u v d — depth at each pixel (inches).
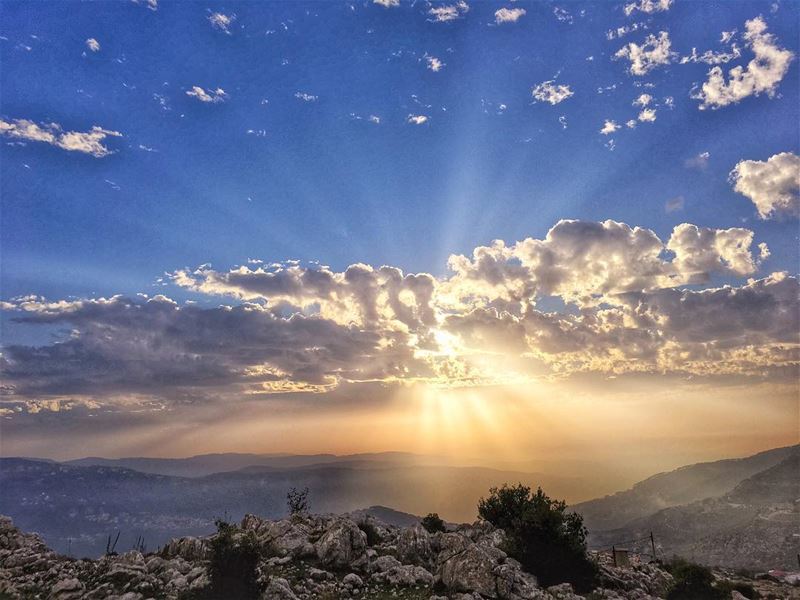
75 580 1536.7
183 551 1819.6
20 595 1513.3
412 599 1457.9
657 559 2519.7
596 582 1759.4
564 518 1879.9
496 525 2226.9
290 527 1931.6
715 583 1843.0
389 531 2223.2
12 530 1983.3
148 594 1459.2
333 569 1688.0
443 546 1825.8
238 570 1482.5
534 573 1760.6
